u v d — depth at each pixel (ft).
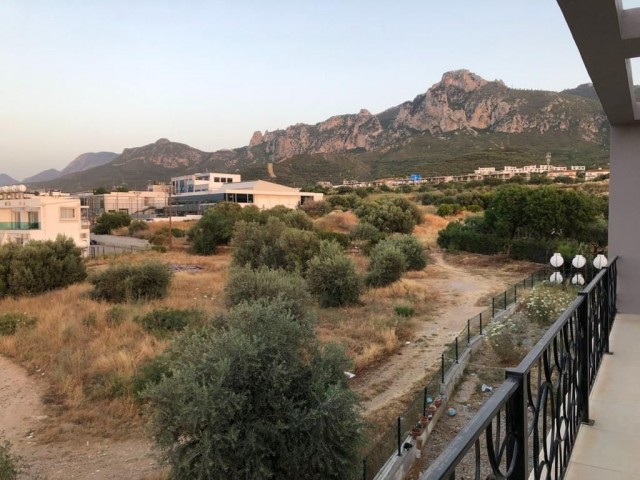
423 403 24.94
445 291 64.08
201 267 87.20
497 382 31.19
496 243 90.63
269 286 40.91
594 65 10.05
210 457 17.38
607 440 8.95
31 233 104.78
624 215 17.98
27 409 28.37
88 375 32.48
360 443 19.90
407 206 142.20
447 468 3.04
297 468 18.43
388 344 38.32
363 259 88.74
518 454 4.72
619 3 7.95
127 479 21.20
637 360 13.28
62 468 22.09
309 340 23.32
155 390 19.60
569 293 44.78
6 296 57.62
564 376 7.77
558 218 80.28
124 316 45.11
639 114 16.87
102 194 285.23
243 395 18.16
